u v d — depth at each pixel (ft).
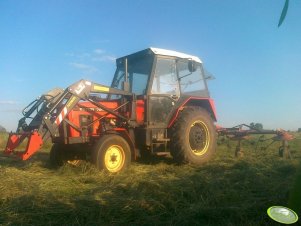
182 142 21.77
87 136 20.21
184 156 21.76
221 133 27.32
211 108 25.68
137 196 12.75
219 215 10.95
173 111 22.66
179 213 11.21
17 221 10.61
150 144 21.50
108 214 11.12
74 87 19.80
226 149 29.37
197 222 10.53
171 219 10.83
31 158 25.21
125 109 22.09
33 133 18.16
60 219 10.85
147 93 21.71
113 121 21.88
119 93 21.49
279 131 24.08
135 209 11.43
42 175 17.54
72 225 10.44
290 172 16.10
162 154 22.04
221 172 17.46
